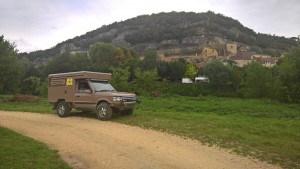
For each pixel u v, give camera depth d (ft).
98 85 51.29
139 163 26.25
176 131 38.34
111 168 25.18
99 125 43.47
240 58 441.27
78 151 30.30
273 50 584.81
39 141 34.35
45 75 248.52
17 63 120.06
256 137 35.29
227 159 27.17
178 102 101.55
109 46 322.75
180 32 572.51
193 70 293.84
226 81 236.43
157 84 139.44
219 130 38.75
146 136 36.04
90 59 308.19
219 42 524.11
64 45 602.03
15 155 27.99
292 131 41.14
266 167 25.07
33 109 65.00
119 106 47.47
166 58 463.01
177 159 27.25
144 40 591.78
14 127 43.45
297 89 121.60
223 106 93.61
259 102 120.47
